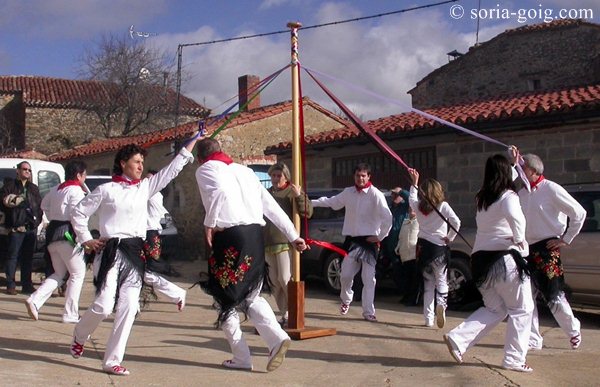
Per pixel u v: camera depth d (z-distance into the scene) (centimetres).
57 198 772
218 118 678
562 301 635
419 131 1239
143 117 2923
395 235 939
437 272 771
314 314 861
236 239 536
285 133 1884
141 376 539
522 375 554
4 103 3003
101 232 550
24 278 1022
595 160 1076
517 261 554
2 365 555
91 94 2991
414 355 630
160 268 629
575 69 2034
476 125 1165
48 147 2894
